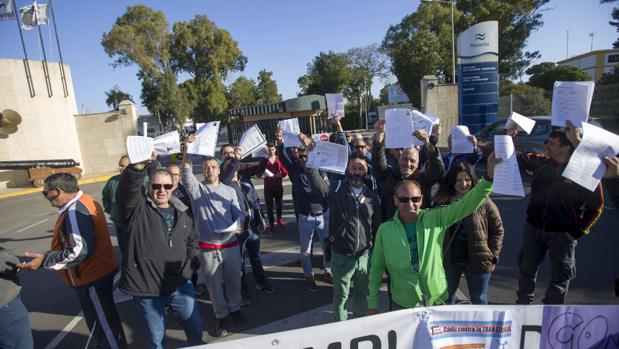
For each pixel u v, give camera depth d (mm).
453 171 2938
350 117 43938
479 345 2084
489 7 29094
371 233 3201
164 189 2568
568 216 2939
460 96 14672
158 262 2555
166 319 3811
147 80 37719
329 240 3240
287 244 5883
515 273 4379
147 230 2539
